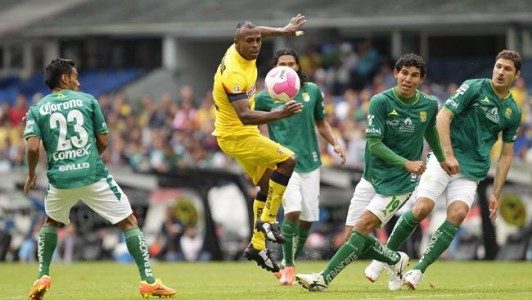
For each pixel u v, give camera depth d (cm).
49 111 2959
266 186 3388
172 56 9706
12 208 6384
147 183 6044
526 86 7812
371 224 3198
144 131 7738
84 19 10038
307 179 3862
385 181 3209
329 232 5766
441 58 8881
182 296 3117
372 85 8106
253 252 3353
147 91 9425
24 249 6325
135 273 4722
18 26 10200
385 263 3344
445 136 3192
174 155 7119
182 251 5938
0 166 7494
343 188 5722
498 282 3819
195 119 7606
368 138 3175
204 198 5875
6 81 10381
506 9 8231
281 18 9006
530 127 6481
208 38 9650
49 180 2962
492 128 3288
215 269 4969
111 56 10038
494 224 5497
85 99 2994
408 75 3139
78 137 2950
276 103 3791
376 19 8581
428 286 3588
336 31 8769
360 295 3067
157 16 9712
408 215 3297
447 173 3209
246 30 3156
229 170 5822
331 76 8369
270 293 3216
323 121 3909
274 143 3284
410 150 3228
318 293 3166
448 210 3266
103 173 2967
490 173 5422
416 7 8619
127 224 2998
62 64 3019
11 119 8425
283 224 3816
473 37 8806
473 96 3253
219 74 3198
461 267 4853
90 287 3788
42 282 2995
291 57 3828
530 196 5412
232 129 3262
